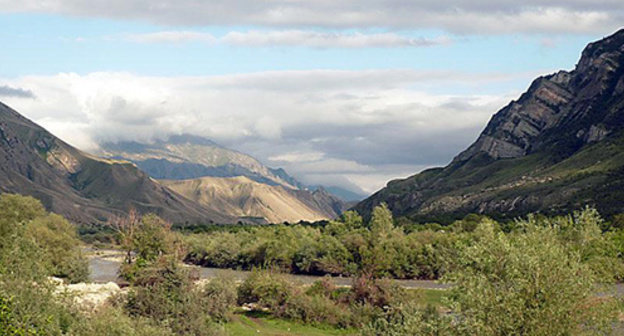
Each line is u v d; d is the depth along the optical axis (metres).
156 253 101.38
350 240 125.06
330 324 72.56
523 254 29.33
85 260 102.19
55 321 32.69
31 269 33.69
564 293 28.36
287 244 133.88
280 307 75.88
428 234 128.38
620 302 29.67
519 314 28.08
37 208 125.25
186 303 57.53
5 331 28.45
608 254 33.59
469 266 31.23
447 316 32.38
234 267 140.12
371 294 75.94
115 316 41.91
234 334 63.06
